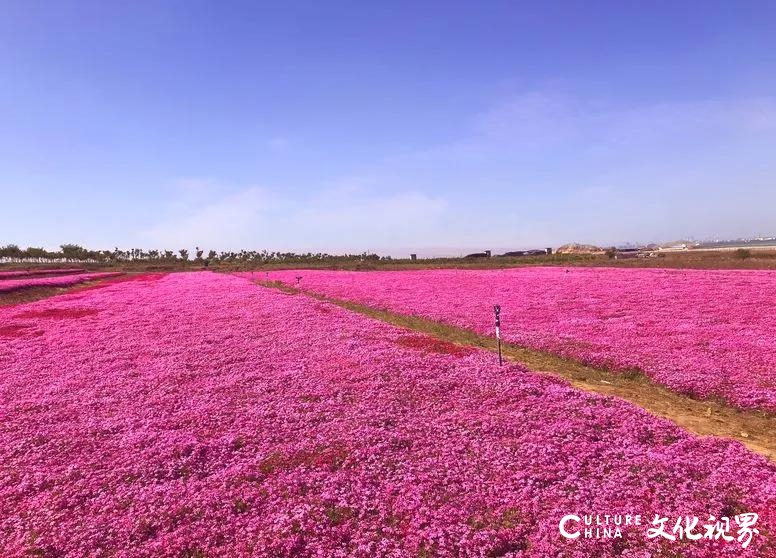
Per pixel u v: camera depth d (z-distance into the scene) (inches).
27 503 338.0
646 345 706.2
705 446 373.7
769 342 685.9
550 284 1659.7
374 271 3083.2
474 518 297.1
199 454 405.1
